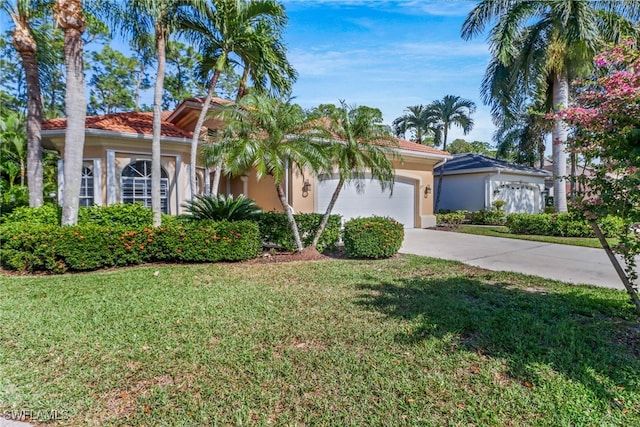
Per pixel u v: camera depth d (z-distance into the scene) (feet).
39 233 23.88
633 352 12.40
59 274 24.13
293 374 11.01
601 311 16.52
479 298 18.75
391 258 30.45
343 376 10.91
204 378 10.80
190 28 35.29
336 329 14.40
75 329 14.33
